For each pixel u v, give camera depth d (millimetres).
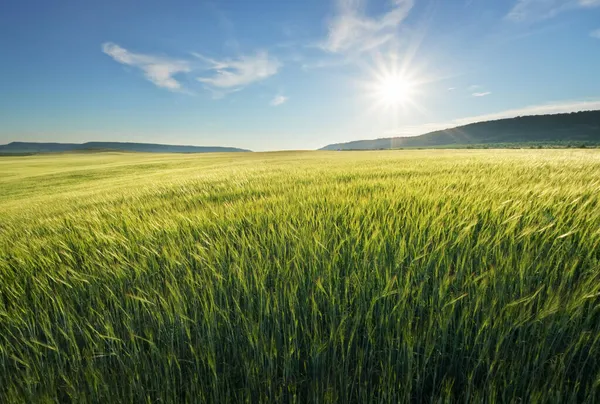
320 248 2326
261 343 1519
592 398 1150
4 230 4379
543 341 1315
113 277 2266
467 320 1485
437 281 1832
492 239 2244
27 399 1395
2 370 1574
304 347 1583
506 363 1322
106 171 34500
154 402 1382
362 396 1296
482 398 1211
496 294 1635
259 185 6355
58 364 1526
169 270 2221
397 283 1883
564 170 5691
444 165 8867
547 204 2840
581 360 1370
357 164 12680
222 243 2629
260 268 2062
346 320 1627
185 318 1634
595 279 1726
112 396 1383
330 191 4633
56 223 4355
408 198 3609
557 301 1433
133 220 3789
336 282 1916
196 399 1292
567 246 2080
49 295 2037
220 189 6336
